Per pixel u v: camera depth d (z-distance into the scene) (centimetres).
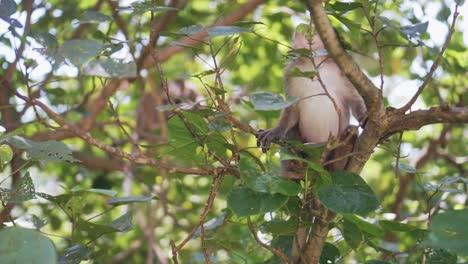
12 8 569
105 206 1095
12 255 488
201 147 607
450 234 477
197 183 1175
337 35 545
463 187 827
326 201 538
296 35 827
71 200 623
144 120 1217
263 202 539
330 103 834
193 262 879
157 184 1129
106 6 1166
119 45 567
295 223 612
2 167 603
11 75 923
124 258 1109
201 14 1275
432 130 1227
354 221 598
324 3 585
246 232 823
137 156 590
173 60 1241
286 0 1177
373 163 1209
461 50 1056
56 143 566
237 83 1312
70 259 623
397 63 1151
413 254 687
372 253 868
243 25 599
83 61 513
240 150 589
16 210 819
